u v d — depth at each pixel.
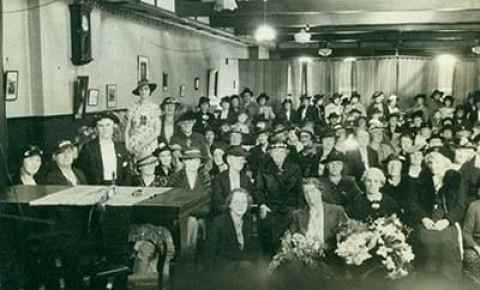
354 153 8.39
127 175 6.48
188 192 3.36
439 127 12.29
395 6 11.49
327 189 5.69
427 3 11.37
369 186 5.95
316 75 20.83
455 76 20.27
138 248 3.50
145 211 2.98
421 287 5.07
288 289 4.71
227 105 14.55
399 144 10.06
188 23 13.12
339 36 20.25
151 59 12.27
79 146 7.40
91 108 9.36
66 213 3.08
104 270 3.06
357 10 11.73
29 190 3.43
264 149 8.99
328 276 4.69
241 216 5.37
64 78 8.48
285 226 6.28
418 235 5.48
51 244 3.06
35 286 3.08
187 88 15.01
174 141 8.69
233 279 4.92
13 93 7.41
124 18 10.66
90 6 8.84
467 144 7.81
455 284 5.25
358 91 20.75
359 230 4.55
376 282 4.43
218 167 8.18
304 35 14.34
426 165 6.65
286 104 16.89
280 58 23.50
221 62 18.61
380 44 22.11
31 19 7.73
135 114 7.81
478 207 5.67
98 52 9.51
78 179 5.83
